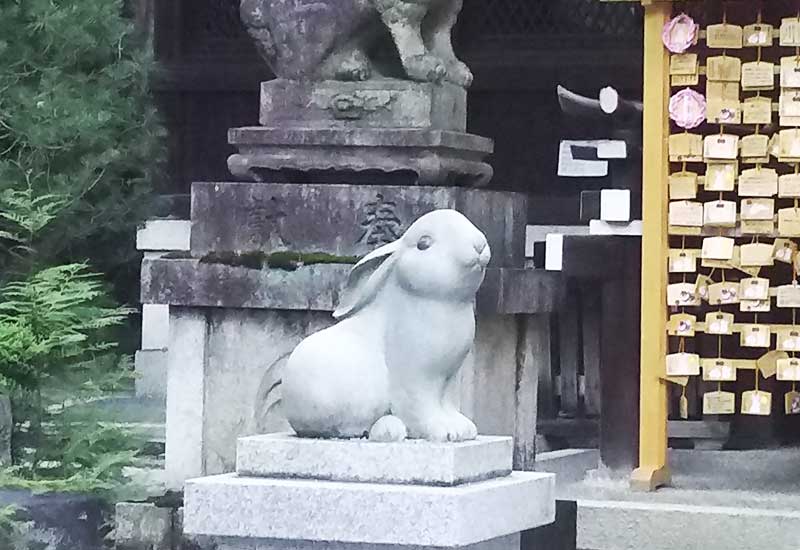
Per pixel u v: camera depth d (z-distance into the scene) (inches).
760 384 384.8
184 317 314.8
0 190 383.6
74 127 391.5
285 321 311.6
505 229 322.0
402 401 246.5
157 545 301.9
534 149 453.1
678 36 332.8
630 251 343.9
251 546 243.1
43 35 398.6
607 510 317.4
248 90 467.2
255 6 319.6
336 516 238.8
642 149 345.4
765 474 355.6
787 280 364.2
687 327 337.1
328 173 314.8
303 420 246.4
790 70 329.7
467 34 453.7
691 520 314.0
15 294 308.7
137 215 413.7
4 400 304.8
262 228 311.3
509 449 252.2
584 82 446.0
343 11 314.2
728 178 333.4
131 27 412.5
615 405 345.7
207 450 314.8
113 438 310.5
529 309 320.2
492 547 247.4
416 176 310.7
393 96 312.3
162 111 470.3
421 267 244.7
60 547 290.7
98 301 353.7
